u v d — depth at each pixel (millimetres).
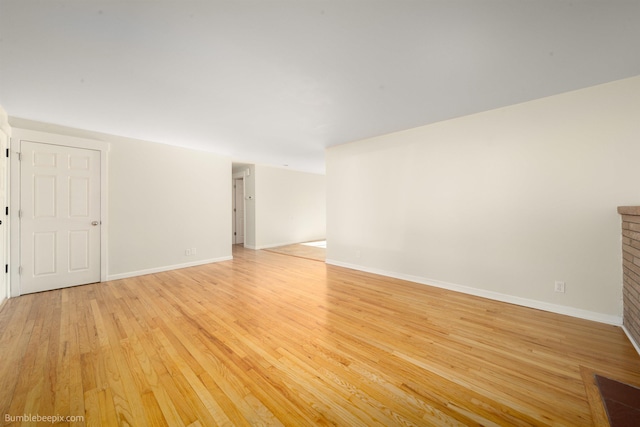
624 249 2184
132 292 3240
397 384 1549
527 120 2709
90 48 1785
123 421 1278
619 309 2268
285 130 3689
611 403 1376
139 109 2857
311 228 8016
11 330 2217
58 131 3340
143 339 2076
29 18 1477
